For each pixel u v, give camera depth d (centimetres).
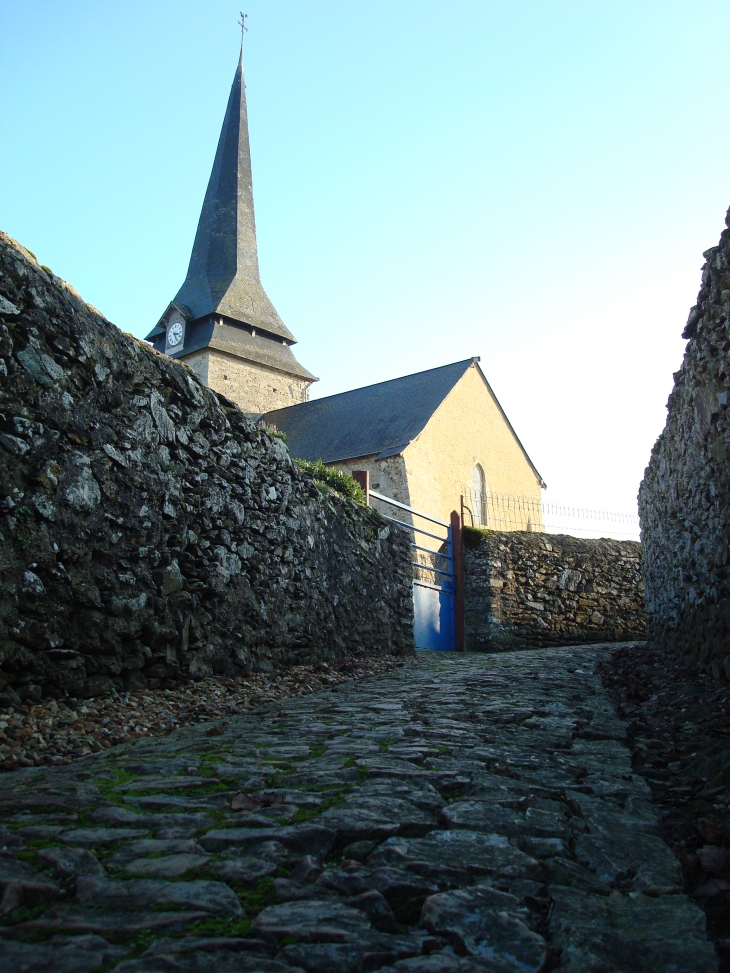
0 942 174
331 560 855
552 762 359
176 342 4125
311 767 335
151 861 222
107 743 389
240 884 209
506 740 406
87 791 293
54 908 192
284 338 4259
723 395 484
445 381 2895
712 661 570
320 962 171
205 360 3925
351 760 350
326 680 687
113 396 500
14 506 407
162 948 173
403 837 248
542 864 233
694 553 632
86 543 461
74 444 459
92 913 190
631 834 266
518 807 285
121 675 485
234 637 618
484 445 2973
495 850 240
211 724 461
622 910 209
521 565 1472
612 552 1573
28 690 408
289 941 179
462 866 226
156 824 256
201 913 190
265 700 556
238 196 4384
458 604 1421
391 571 1089
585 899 213
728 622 514
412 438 2525
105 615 471
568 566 1513
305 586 768
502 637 1405
